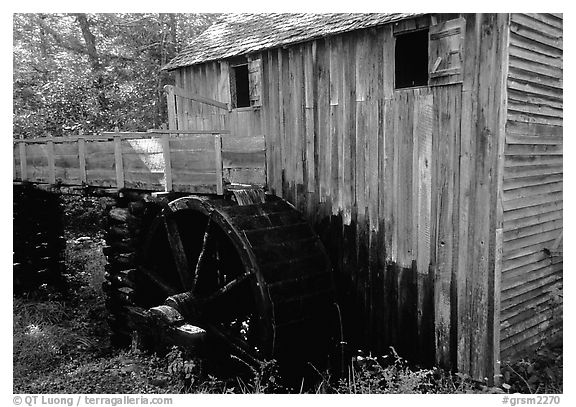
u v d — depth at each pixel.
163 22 17.41
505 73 4.74
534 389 5.22
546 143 5.80
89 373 6.41
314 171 6.66
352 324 6.38
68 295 10.13
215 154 6.00
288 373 6.02
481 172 4.96
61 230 10.70
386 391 5.07
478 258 5.05
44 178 9.05
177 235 6.80
